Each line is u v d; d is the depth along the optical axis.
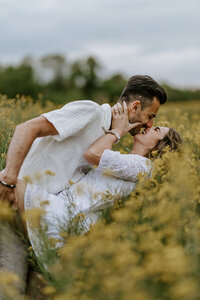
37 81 40.59
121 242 2.10
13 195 2.59
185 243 2.09
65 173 2.76
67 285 1.86
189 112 10.56
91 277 1.82
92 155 2.73
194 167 3.02
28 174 2.74
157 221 2.13
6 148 3.64
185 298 1.58
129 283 1.63
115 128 2.85
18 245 2.56
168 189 2.33
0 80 35.62
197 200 2.60
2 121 4.27
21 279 2.43
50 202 2.57
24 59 41.75
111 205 2.73
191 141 3.85
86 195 2.70
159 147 3.09
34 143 2.81
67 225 2.47
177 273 1.65
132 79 2.97
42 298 2.32
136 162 2.80
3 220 2.50
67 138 2.75
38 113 5.06
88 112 2.72
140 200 2.49
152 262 1.69
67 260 2.05
